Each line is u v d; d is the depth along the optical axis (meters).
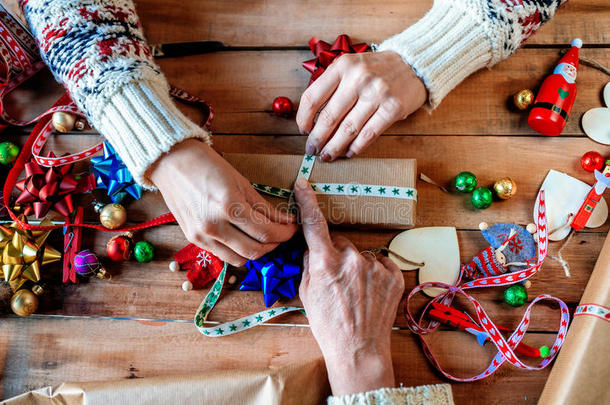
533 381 0.53
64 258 0.57
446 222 0.57
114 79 0.49
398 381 0.54
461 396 0.53
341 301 0.49
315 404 0.51
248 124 0.60
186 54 0.62
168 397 0.50
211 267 0.56
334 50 0.57
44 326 0.56
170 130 0.48
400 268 0.55
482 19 0.54
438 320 0.54
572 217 0.55
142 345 0.55
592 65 0.59
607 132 0.58
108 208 0.55
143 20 0.62
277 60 0.61
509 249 0.55
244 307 0.56
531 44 0.60
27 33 0.58
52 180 0.56
